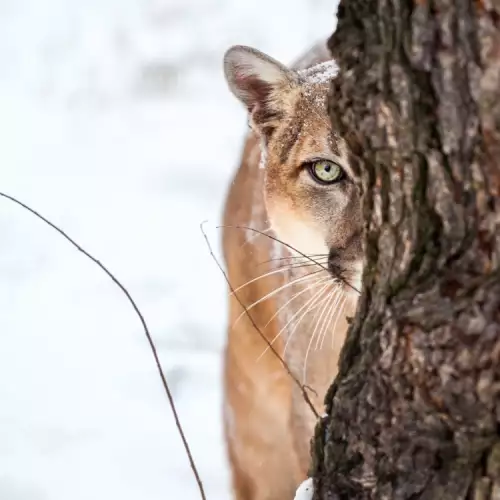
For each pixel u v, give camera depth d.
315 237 8.43
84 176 19.03
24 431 11.59
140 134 20.56
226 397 10.40
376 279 5.08
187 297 14.75
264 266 9.31
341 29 4.94
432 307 4.58
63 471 10.88
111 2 25.52
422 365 4.63
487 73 4.33
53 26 24.92
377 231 5.01
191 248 16.23
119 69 23.11
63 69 23.36
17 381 12.68
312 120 8.35
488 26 4.30
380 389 4.88
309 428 8.95
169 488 10.58
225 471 10.77
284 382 9.70
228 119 21.03
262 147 8.98
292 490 10.14
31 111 21.78
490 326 4.44
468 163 4.48
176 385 12.37
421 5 4.45
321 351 8.65
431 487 4.74
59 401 12.20
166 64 22.77
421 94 4.55
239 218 9.82
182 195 18.12
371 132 4.80
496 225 4.47
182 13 24.73
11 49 24.17
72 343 13.61
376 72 4.70
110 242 16.55
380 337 4.89
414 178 4.69
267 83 8.79
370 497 5.00
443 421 4.66
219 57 23.20
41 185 18.67
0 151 20.11
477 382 4.48
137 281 15.28
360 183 5.21
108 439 11.41
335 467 5.19
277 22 23.92
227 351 10.26
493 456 4.58
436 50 4.46
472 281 4.52
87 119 21.41
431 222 4.68
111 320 14.23
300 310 8.72
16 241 16.69
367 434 4.96
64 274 15.65
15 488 10.58
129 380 12.59
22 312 14.55
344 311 8.34
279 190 8.65
